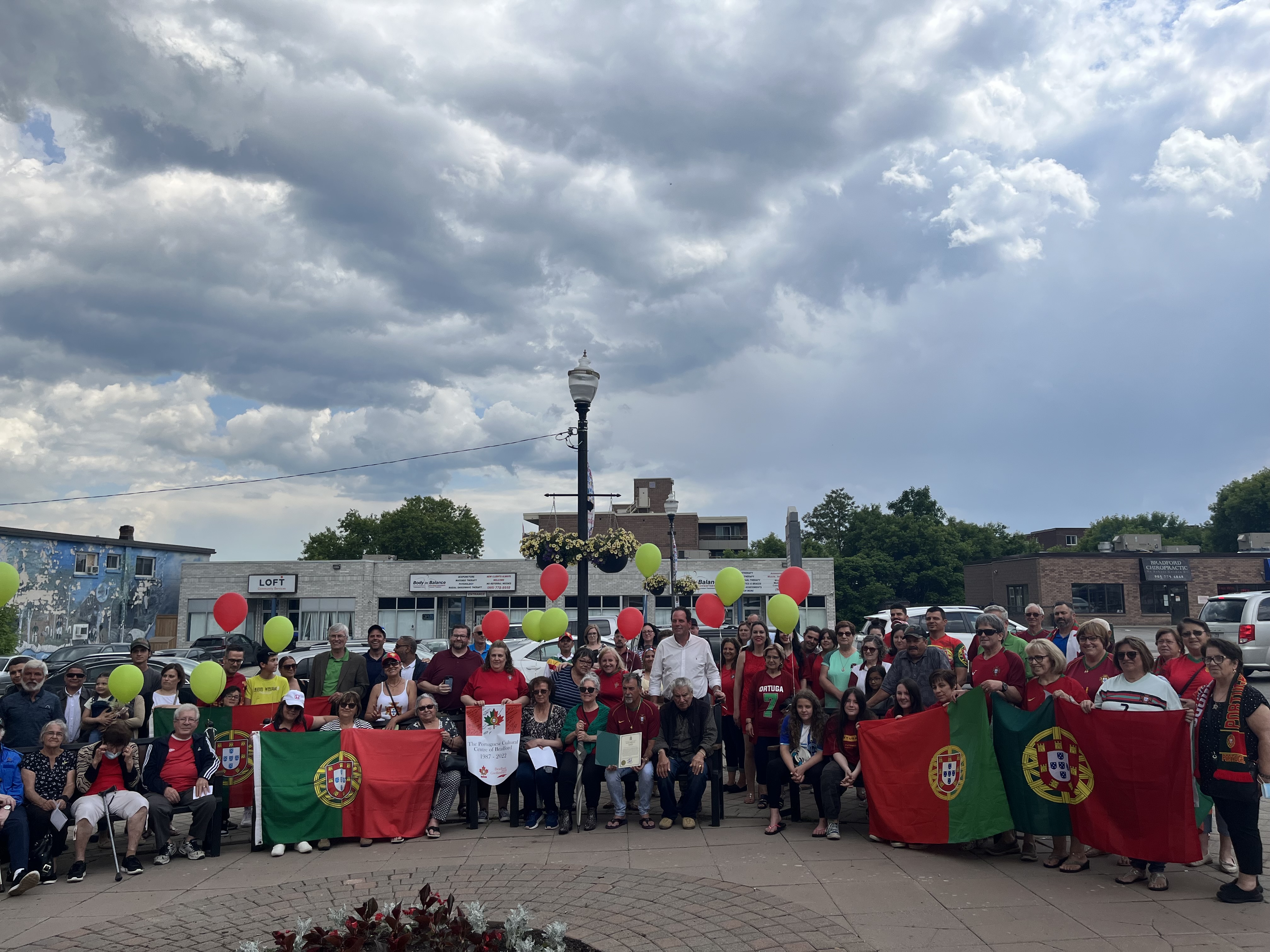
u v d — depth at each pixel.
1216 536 64.69
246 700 8.97
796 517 24.73
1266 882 5.88
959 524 72.06
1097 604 43.12
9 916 5.92
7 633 32.91
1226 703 5.58
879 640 9.04
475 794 8.19
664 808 7.91
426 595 39.72
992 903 5.55
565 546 12.42
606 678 8.94
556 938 4.68
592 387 12.80
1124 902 5.54
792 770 7.52
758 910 5.47
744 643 10.25
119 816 6.98
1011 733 6.67
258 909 5.90
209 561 43.59
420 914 4.56
